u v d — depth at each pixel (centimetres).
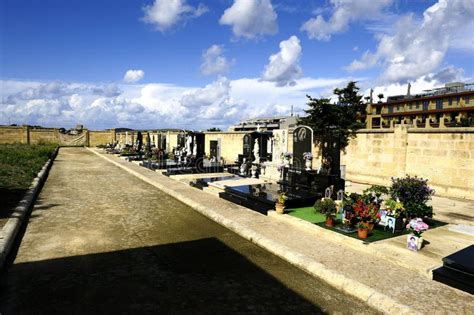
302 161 1188
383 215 657
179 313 369
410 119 5572
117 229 687
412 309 362
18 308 374
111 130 4653
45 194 1051
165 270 486
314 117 1548
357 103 1767
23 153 2255
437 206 907
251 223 715
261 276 470
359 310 381
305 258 507
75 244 588
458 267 424
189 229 701
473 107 4619
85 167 1928
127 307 380
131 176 1571
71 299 396
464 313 356
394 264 495
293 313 373
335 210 732
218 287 434
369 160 1354
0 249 504
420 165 1152
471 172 997
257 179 1322
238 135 2128
